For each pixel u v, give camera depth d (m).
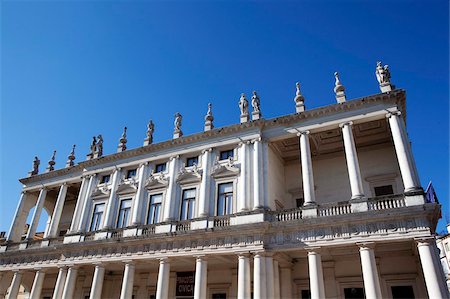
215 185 34.78
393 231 25.38
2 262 44.62
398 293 28.69
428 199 26.62
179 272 38.19
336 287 30.75
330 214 28.28
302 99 34.31
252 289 31.98
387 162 33.75
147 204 38.09
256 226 29.33
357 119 30.47
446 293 22.44
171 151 39.12
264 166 33.12
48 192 51.88
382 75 31.33
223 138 36.38
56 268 40.50
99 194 41.97
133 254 34.88
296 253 30.67
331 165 36.56
